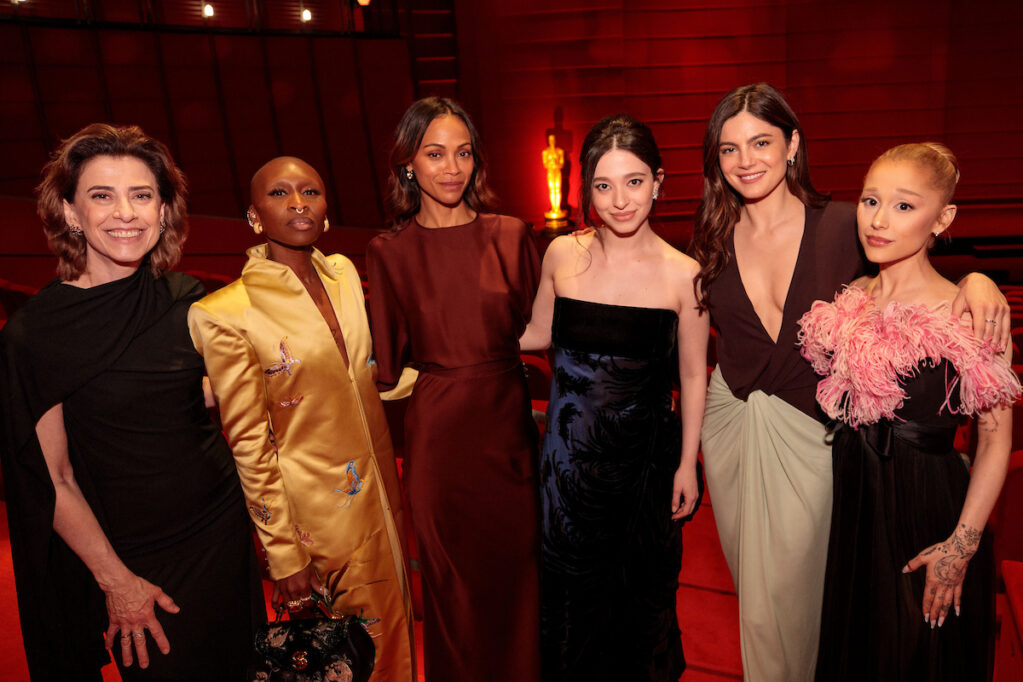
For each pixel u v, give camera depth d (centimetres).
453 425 215
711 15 1220
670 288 211
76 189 165
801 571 205
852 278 201
